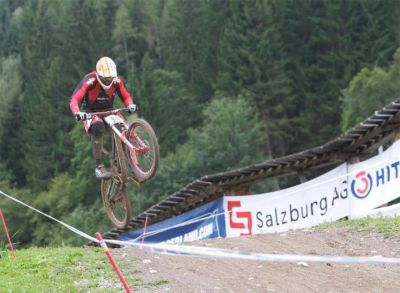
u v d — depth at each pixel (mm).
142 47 79625
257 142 54438
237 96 62750
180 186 48625
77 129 58031
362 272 9227
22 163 65750
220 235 17453
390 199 14602
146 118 59594
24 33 80750
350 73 61531
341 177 15680
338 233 11594
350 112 53781
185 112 65938
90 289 8914
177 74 69250
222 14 72312
